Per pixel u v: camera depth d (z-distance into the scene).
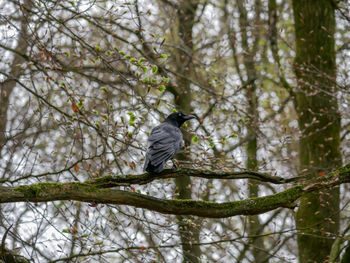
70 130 9.42
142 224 8.71
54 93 11.30
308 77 13.09
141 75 8.73
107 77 12.66
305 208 12.13
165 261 8.94
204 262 10.99
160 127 8.86
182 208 6.70
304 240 12.11
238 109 11.89
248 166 12.87
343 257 9.77
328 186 7.01
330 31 13.27
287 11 17.81
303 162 12.89
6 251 7.81
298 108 13.31
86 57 9.70
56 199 6.25
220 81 13.14
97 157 9.42
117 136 8.92
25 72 12.47
